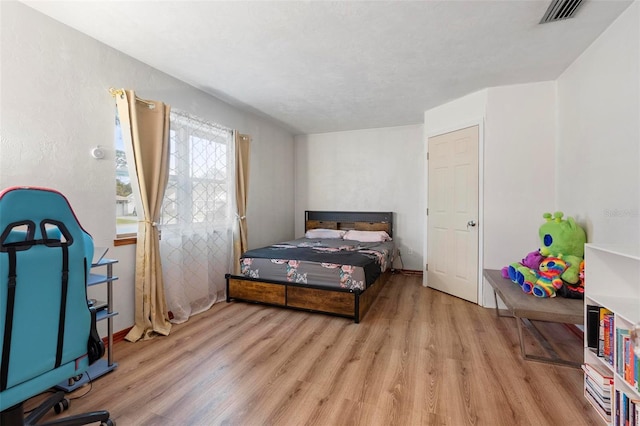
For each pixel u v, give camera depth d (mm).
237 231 3617
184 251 2938
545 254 2469
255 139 4246
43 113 1924
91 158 2191
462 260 3459
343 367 1949
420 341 2338
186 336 2432
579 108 2475
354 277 2789
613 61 2016
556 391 1694
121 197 2484
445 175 3693
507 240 3105
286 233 5207
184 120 2947
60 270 1158
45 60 1927
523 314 1997
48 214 1130
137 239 2482
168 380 1806
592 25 2037
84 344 1281
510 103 3064
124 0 1762
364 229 4977
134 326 2447
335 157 5258
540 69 2709
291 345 2266
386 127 4895
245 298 3193
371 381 1792
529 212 3023
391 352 2154
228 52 2400
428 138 3951
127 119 2334
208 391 1696
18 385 1044
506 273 2758
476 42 2252
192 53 2418
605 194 2113
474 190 3303
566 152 2705
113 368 1917
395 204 4883
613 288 1606
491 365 1977
